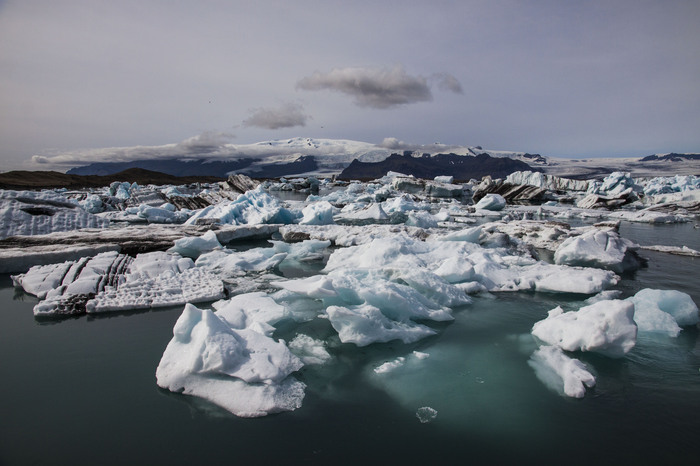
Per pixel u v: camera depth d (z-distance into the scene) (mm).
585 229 18594
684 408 5508
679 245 17875
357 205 31625
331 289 7980
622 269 12570
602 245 12789
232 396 5508
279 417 5277
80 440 4805
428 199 48406
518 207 38656
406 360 6898
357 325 7449
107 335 7758
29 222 16531
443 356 7070
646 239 19594
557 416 5359
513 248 14516
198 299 9508
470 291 10547
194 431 4984
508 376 6391
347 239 17016
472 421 5254
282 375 5863
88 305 8852
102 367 6531
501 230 18219
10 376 6238
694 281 11570
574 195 49906
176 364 6020
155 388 5910
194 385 5770
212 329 6004
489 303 9867
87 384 6016
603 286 10594
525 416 5355
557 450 4727
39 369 6457
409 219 22656
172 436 4887
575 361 6543
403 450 4711
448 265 11062
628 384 6098
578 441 4875
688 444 4812
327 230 18516
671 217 26734
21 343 7383
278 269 12992
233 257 13008
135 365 6602
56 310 8711
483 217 29469
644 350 7121
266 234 19625
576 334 7047
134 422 5141
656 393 5867
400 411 5469
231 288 10703
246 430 5023
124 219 25438
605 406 5562
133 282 10203
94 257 11586
